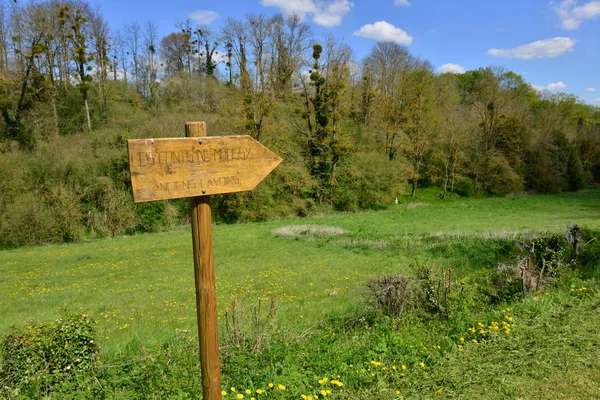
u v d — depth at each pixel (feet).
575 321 22.18
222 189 10.93
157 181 10.00
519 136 179.42
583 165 203.92
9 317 40.01
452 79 249.14
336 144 139.13
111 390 18.04
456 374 17.20
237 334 21.77
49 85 139.54
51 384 18.22
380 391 16.06
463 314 25.08
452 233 77.87
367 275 52.13
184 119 133.69
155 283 53.62
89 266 66.44
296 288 47.01
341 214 133.69
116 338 29.30
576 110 239.09
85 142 115.96
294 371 17.92
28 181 100.42
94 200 106.42
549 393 15.55
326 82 140.05
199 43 218.38
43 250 84.89
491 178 172.76
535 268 34.76
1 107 126.93
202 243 10.89
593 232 45.32
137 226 109.81
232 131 125.18
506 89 188.14
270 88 126.11
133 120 137.90
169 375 18.37
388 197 146.30
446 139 167.22
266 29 138.72
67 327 19.92
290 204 131.23
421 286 27.94
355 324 27.48
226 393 16.03
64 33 150.51
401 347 20.45
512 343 19.85
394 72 169.17
